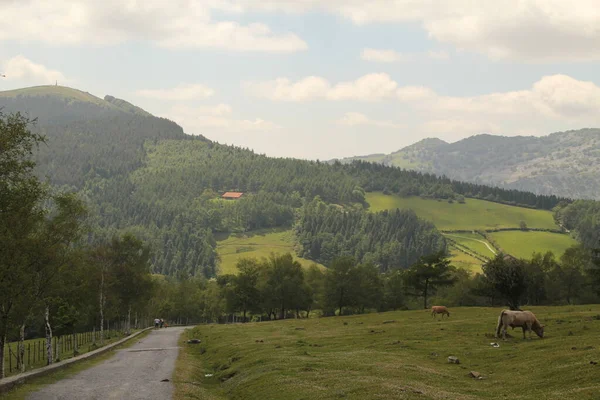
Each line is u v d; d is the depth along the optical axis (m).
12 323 42.38
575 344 35.50
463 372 31.36
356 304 135.88
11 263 37.50
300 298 140.12
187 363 45.28
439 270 119.00
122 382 32.12
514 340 43.00
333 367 33.75
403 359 36.78
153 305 165.62
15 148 34.94
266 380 30.73
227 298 144.25
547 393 23.11
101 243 95.31
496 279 72.50
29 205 38.19
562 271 132.75
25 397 26.05
